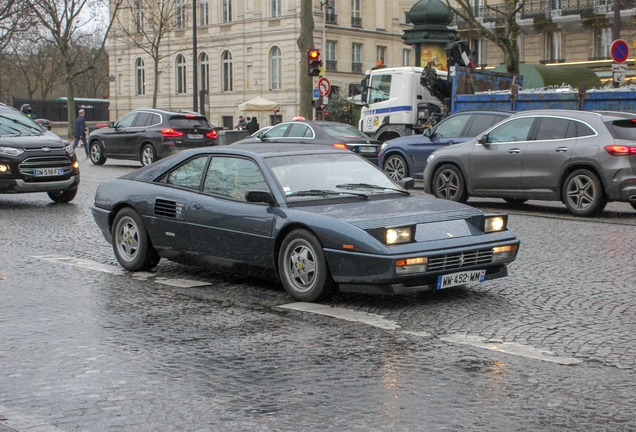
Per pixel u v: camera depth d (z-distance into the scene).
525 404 5.04
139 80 72.56
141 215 9.30
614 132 14.17
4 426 4.70
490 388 5.36
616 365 5.88
